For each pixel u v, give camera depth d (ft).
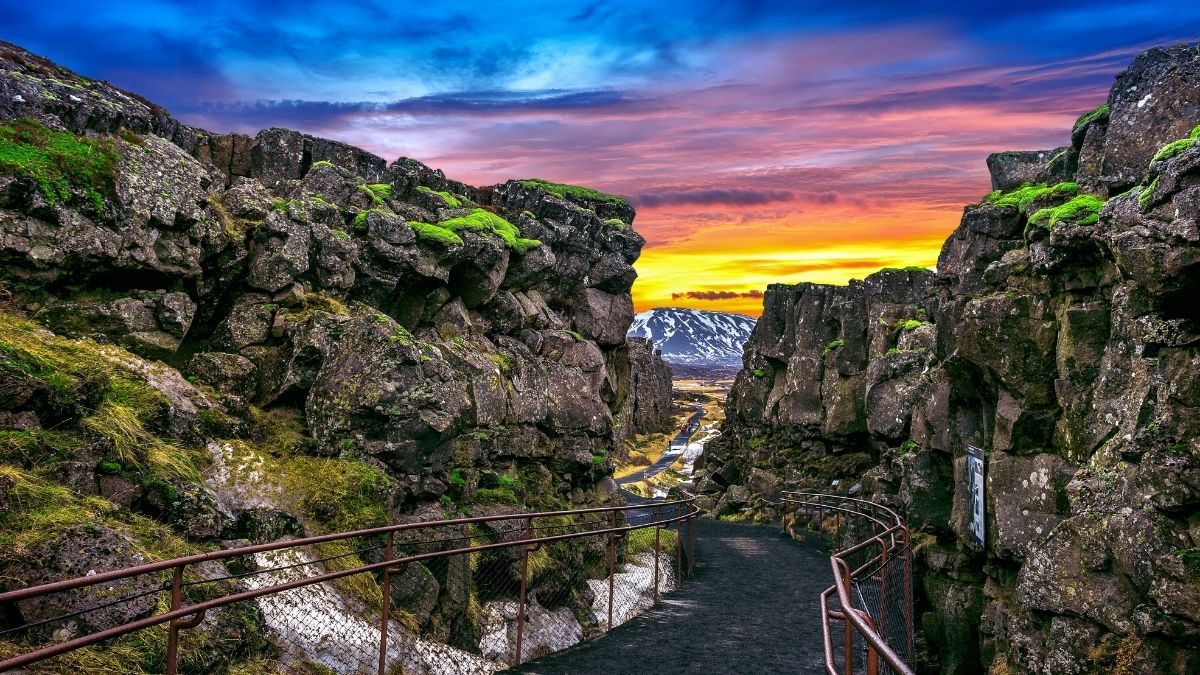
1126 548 29.17
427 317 50.72
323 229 43.98
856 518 69.36
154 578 23.48
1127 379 33.40
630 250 70.23
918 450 53.52
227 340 40.37
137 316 36.37
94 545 22.61
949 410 49.42
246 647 24.75
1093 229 36.19
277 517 31.60
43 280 33.68
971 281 51.90
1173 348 29.91
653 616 45.11
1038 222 41.27
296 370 38.75
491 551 41.60
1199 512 27.94
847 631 21.84
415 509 38.40
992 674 37.29
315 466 35.58
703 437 233.14
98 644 21.15
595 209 71.20
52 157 34.50
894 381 72.28
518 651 34.19
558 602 45.37
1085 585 30.68
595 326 65.77
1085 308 37.93
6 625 20.56
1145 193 30.99
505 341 55.93
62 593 21.13
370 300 46.96
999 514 40.57
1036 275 41.91
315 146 51.65
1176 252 28.37
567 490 57.21
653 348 272.51
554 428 56.13
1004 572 42.11
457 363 47.73
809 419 100.99
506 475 50.06
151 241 36.99
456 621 37.42
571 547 48.96
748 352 122.62
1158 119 37.37
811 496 91.35
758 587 55.52
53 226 33.78
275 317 41.11
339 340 39.32
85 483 25.76
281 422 37.96
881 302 87.25
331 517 33.78
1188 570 27.22
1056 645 31.14
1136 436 29.68
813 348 103.40
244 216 43.34
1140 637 28.55
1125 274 33.24
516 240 57.77
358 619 30.22
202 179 41.91
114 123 38.86
